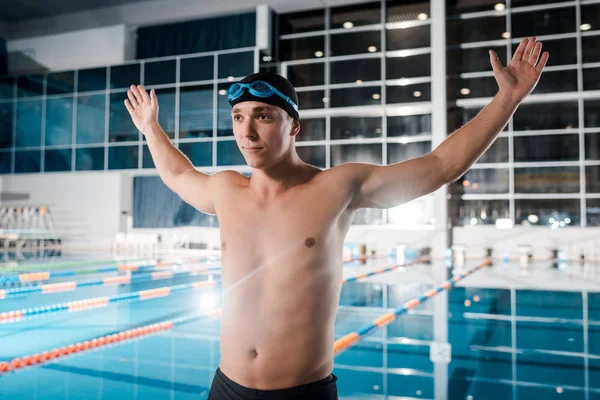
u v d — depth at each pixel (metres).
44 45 17.50
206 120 15.79
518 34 14.52
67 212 17.12
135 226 16.84
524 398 3.04
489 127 1.25
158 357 3.95
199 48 16.08
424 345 4.40
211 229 16.02
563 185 14.21
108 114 16.66
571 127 14.19
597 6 13.88
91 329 4.99
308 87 15.63
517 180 14.55
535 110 14.46
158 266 11.85
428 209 14.68
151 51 16.70
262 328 1.25
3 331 4.88
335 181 1.26
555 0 14.18
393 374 3.54
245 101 1.20
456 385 3.30
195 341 4.52
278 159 1.25
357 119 15.42
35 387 3.19
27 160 17.53
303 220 1.25
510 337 4.71
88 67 16.91
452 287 8.23
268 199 1.29
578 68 13.88
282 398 1.22
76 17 17.19
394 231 14.73
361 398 3.04
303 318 1.24
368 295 7.30
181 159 1.60
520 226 14.27
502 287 8.20
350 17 15.41
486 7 14.79
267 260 1.27
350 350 4.22
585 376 3.50
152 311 6.07
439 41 14.31
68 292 7.61
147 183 16.81
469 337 4.71
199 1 15.74
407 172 1.25
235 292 1.29
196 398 2.99
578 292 7.66
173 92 16.14
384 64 15.02
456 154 1.25
